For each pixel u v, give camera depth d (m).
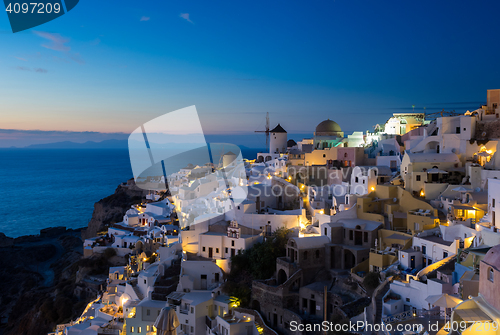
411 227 64.69
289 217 76.12
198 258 75.50
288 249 67.00
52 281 127.31
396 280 50.75
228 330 58.75
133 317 66.44
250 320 61.16
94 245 116.75
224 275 70.75
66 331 71.06
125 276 92.75
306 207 84.75
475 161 75.38
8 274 133.88
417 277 49.06
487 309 26.61
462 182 71.06
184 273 73.00
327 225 68.38
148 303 66.50
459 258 47.06
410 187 73.12
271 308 62.59
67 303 97.69
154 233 104.88
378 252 59.59
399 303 47.28
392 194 72.19
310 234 71.69
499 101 79.94
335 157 100.75
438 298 37.69
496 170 65.06
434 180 73.25
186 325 63.47
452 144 79.19
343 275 61.94
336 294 57.97
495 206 51.25
